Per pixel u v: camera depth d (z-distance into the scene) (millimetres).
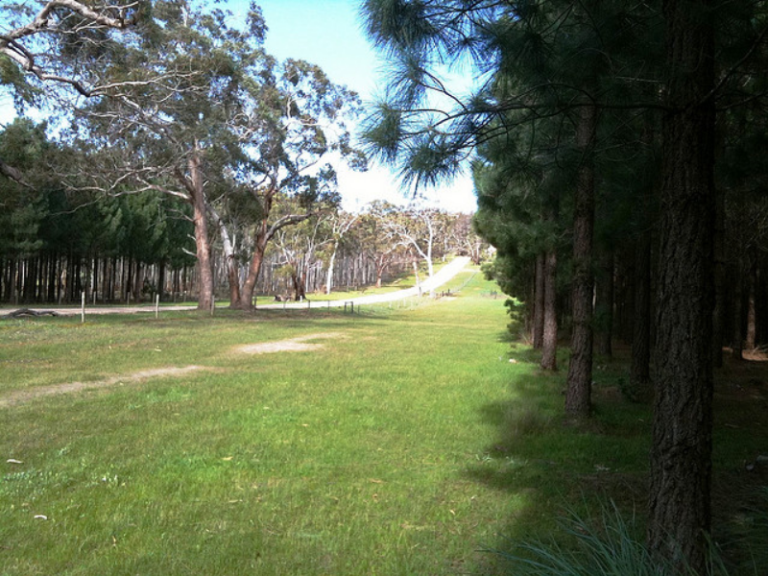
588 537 3475
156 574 3783
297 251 74062
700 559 3352
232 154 33875
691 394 3434
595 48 4059
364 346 19797
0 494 5055
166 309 39406
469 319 40219
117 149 30656
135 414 8500
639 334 11766
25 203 40281
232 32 33344
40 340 17734
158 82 24812
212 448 6762
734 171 5695
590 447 7242
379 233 92938
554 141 5031
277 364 14656
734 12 3537
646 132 5680
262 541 4316
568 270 13875
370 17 3664
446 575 3881
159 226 54062
